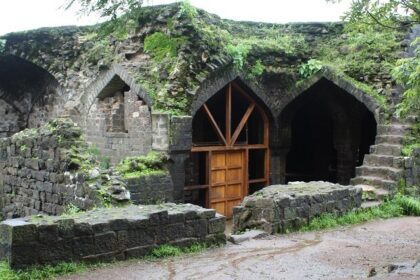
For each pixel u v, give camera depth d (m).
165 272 6.23
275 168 15.86
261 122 15.80
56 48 17.64
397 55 13.98
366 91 13.90
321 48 15.62
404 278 5.32
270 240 8.16
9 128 21.12
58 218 6.17
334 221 9.38
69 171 10.59
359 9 6.89
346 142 16.34
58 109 18.66
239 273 6.30
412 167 12.09
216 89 14.02
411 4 6.68
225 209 14.85
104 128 15.52
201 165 16.61
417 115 12.95
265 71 14.91
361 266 6.60
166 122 12.88
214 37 13.91
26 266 5.74
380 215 10.36
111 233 6.44
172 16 13.84
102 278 5.85
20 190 12.41
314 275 6.19
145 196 11.98
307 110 18.88
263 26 15.96
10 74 20.33
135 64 14.44
